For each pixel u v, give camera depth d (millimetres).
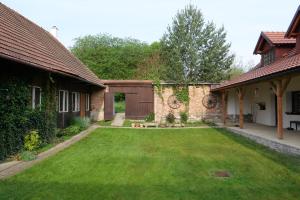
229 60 28016
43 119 10047
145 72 34188
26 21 14172
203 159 8109
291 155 8242
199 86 19453
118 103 36531
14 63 7816
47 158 7809
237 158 8211
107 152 9031
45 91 10328
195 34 26609
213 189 5414
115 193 5141
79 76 12930
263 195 5086
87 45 45656
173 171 6734
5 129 7469
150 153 9047
